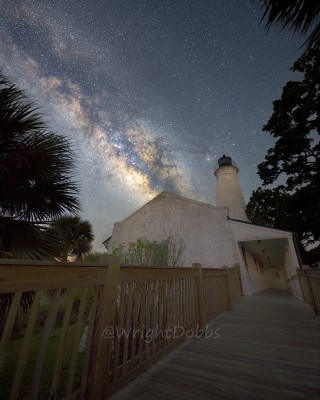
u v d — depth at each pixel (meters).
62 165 4.17
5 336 1.06
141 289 2.30
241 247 9.58
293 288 9.31
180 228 9.58
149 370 2.19
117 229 11.20
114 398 1.70
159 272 2.62
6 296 2.63
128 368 2.01
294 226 13.31
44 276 1.29
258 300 7.12
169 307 2.79
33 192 3.94
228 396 1.74
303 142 13.16
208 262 8.51
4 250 3.25
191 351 2.69
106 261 1.87
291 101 13.38
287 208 13.38
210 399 1.70
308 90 13.02
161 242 9.34
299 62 12.98
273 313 4.96
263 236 8.15
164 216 10.21
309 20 1.56
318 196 11.98
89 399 1.56
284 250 11.58
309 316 4.65
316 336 3.28
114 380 1.80
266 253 12.82
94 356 1.64
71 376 1.47
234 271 7.29
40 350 1.24
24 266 1.18
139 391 1.81
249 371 2.17
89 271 1.64
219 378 2.03
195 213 9.54
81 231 11.84
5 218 3.47
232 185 21.86
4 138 3.38
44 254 3.62
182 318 3.08
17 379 1.11
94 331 1.78
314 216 12.20
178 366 2.28
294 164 14.05
